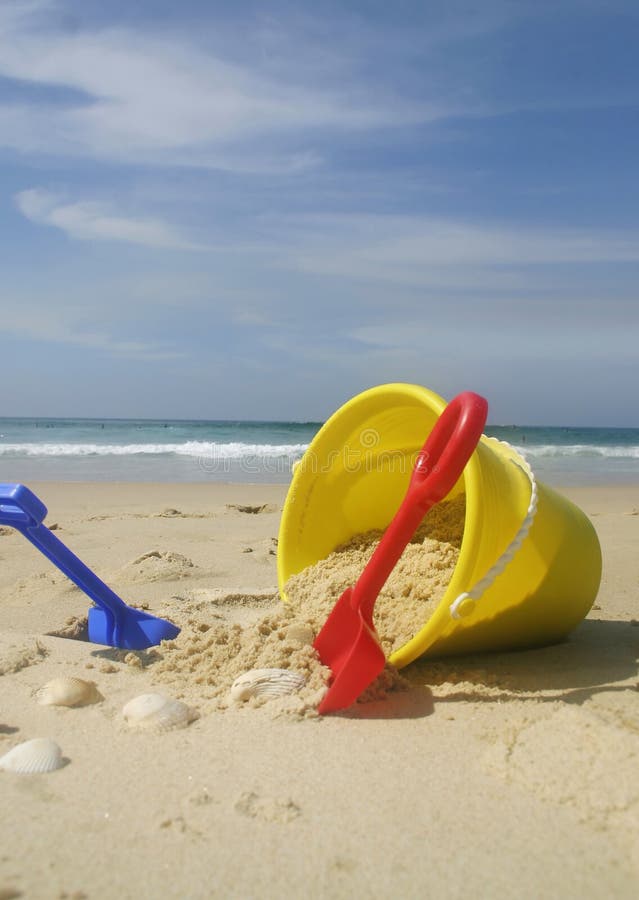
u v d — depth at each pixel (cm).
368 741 54
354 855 42
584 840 43
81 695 61
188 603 90
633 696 61
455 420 60
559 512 74
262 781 49
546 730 53
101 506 207
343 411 77
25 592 99
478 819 45
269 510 200
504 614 69
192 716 58
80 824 44
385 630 68
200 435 693
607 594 99
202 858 42
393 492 86
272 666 64
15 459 419
